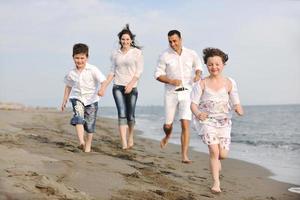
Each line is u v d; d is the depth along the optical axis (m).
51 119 13.25
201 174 5.45
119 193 3.69
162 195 3.90
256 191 4.77
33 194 3.11
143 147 8.00
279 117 25.69
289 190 4.88
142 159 6.13
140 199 3.61
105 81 6.10
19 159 4.34
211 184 4.87
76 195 3.31
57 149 5.65
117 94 6.93
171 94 6.27
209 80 4.70
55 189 3.32
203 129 4.62
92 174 4.20
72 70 6.15
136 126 15.77
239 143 10.23
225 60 4.72
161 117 25.16
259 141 10.62
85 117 6.09
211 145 4.57
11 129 8.25
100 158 5.32
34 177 3.56
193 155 7.38
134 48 6.88
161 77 6.24
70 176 3.99
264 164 6.77
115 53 6.91
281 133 13.29
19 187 3.21
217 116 4.64
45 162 4.40
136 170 4.90
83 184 3.78
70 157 5.08
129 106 7.04
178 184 4.59
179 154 7.39
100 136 9.36
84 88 6.04
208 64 4.67
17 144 5.67
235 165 6.57
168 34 6.23
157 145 8.71
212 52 4.65
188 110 6.20
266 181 5.38
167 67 6.28
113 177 4.23
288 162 7.00
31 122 11.09
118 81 6.92
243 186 5.00
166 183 4.52
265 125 17.69
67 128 10.41
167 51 6.29
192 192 4.30
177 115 6.80
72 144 6.68
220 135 4.65
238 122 20.38
